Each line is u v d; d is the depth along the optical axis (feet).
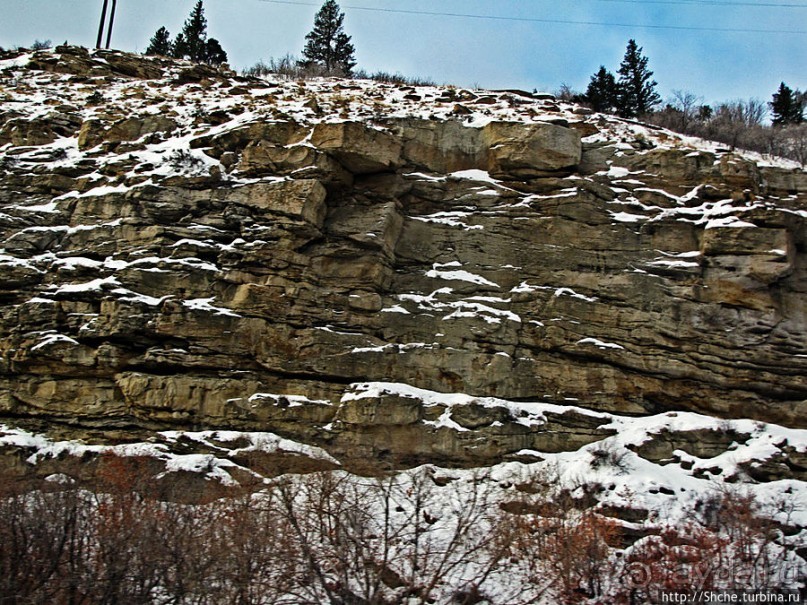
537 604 32.94
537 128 54.85
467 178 54.70
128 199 50.24
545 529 36.40
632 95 105.70
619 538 36.81
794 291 49.60
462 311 48.93
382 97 71.77
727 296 48.96
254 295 46.57
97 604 29.66
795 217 49.93
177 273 46.98
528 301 49.65
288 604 31.04
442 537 36.63
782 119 112.98
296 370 45.70
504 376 46.91
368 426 43.45
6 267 47.47
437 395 45.60
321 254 49.34
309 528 33.53
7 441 42.06
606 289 50.08
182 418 43.57
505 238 51.93
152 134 56.49
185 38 124.16
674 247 51.31
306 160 50.90
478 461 43.16
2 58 80.94
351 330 47.60
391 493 39.24
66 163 54.49
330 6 129.29
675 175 54.39
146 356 44.68
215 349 45.09
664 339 48.47
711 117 99.76
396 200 52.26
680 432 44.70
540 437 44.62
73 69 76.79
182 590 29.91
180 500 38.81
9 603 28.68
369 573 32.60
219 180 50.98
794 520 38.47
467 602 32.09
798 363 47.50
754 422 45.60
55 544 31.83
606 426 45.68
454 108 62.28
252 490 37.14
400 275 50.85
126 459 40.55
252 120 54.95
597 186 53.88
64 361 44.55
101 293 46.03
